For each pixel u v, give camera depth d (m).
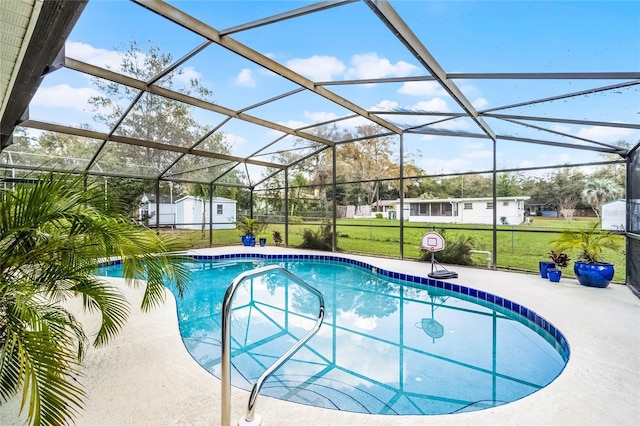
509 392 2.85
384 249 10.27
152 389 2.40
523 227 8.27
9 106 3.69
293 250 10.77
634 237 5.34
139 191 10.72
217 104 6.57
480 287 5.67
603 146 6.13
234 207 13.12
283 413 2.13
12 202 1.92
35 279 2.11
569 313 4.18
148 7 3.55
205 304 5.72
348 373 3.18
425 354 3.62
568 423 2.04
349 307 5.49
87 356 2.93
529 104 5.01
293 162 11.39
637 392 2.40
